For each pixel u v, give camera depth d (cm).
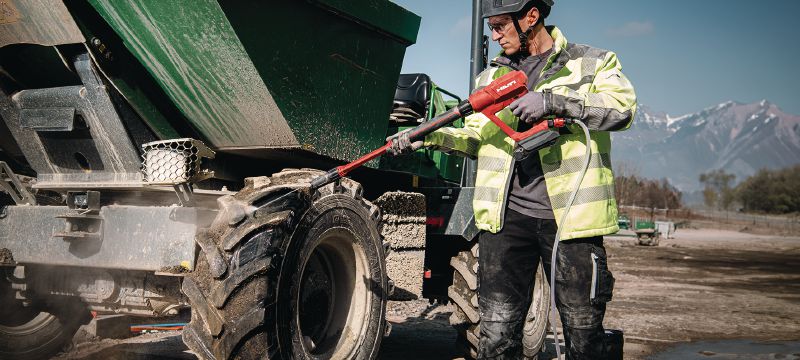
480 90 261
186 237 301
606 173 267
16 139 353
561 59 272
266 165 418
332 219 347
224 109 339
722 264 2044
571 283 264
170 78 328
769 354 589
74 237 323
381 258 388
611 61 269
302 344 325
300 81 339
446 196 512
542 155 266
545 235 271
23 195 356
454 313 494
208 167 375
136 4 297
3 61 333
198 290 286
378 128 410
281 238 305
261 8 305
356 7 358
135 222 313
